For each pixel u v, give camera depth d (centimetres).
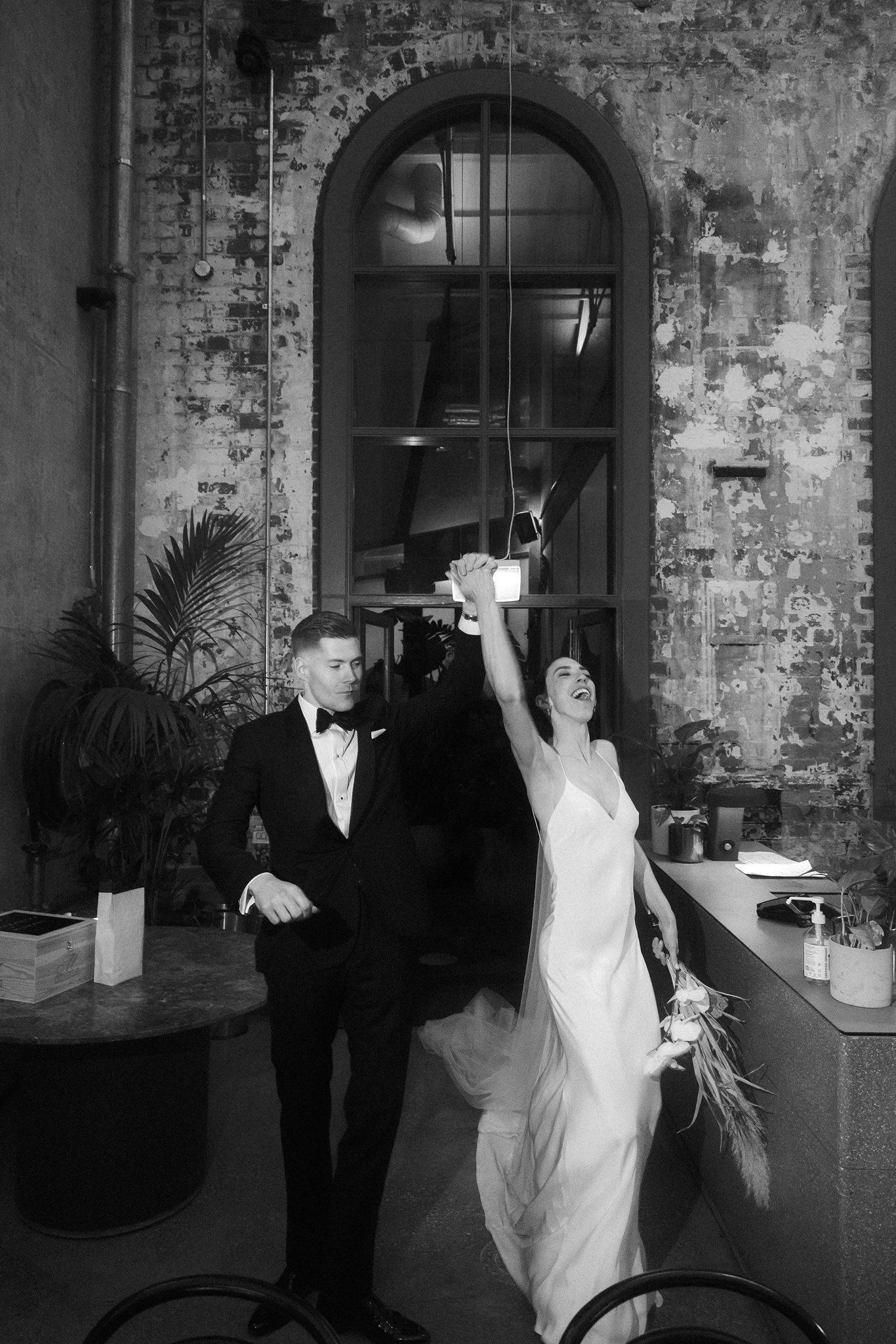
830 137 490
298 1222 226
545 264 511
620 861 242
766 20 493
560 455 505
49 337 425
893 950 210
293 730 228
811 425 486
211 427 489
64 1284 239
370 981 214
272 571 487
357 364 513
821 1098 198
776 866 380
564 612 507
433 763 497
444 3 495
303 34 493
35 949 240
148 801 391
